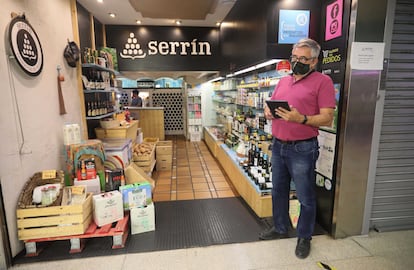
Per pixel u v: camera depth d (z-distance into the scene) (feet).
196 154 18.97
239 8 11.82
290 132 6.38
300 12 8.17
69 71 10.25
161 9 12.09
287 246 7.14
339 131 7.09
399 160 7.57
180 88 29.35
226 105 19.45
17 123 6.86
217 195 11.08
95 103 12.41
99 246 7.23
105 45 16.67
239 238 7.56
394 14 6.73
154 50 17.37
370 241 7.35
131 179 9.53
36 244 7.00
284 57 8.46
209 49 17.79
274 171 7.17
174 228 8.18
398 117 7.32
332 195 7.47
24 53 7.12
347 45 6.65
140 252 6.93
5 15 6.51
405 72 7.14
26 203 6.88
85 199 7.16
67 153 8.52
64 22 10.02
